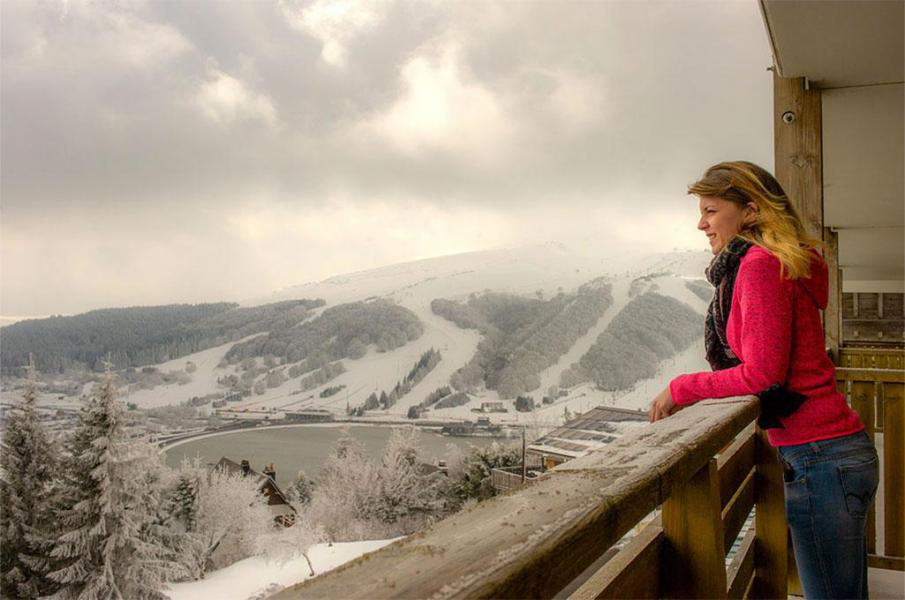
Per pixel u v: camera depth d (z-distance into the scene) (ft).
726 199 5.03
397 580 1.61
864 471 4.88
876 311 56.95
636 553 3.70
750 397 4.74
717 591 3.98
